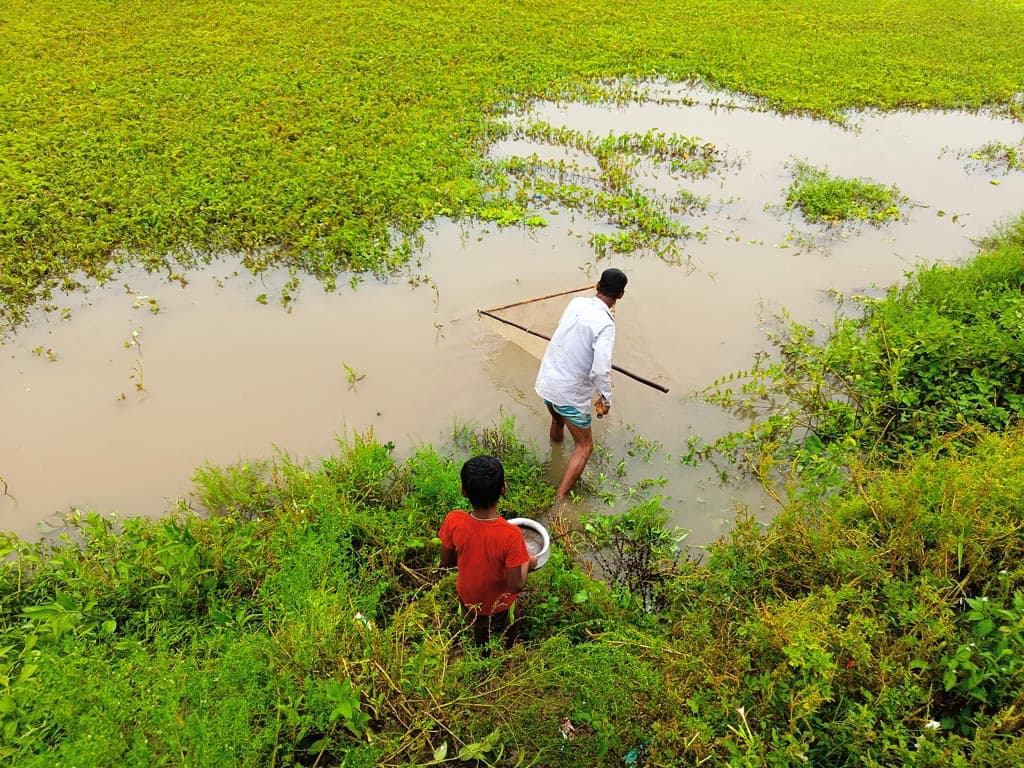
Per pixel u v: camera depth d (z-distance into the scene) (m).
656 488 5.30
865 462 5.26
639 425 5.90
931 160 11.05
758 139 11.77
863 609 3.56
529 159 10.62
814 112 12.83
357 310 7.28
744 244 8.64
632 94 13.61
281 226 8.43
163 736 2.77
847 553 3.74
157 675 3.10
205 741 2.77
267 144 10.43
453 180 9.77
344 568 4.23
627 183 10.01
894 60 15.29
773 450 5.40
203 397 6.08
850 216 9.22
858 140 11.80
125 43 15.16
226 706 2.93
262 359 6.56
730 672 3.32
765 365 6.56
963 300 6.52
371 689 3.35
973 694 3.02
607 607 4.05
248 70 13.70
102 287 7.57
